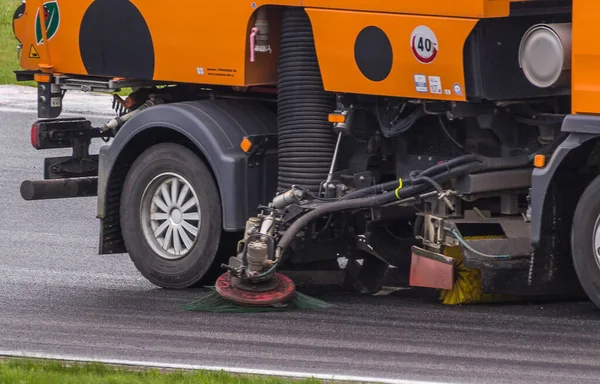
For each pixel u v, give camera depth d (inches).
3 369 1002.7
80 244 1631.4
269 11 1290.6
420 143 1262.3
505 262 1176.2
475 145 1225.4
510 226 1204.5
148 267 1379.2
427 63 1148.5
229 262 1256.2
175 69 1348.4
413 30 1152.2
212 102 1359.5
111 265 1509.6
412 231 1349.7
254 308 1234.0
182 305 1278.3
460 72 1127.0
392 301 1282.0
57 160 1517.0
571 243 1138.0
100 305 1282.0
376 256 1327.5
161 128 1365.7
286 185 1280.8
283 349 1074.7
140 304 1285.7
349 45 1204.5
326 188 1264.8
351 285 1353.3
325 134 1269.7
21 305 1284.4
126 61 1393.9
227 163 1290.6
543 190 1123.9
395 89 1180.5
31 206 1872.5
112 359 1050.1
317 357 1042.1
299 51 1258.6
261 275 1225.4
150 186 1376.7
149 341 1116.5
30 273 1455.5
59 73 1470.2
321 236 1301.7
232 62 1300.4
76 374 992.2
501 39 1128.8
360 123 1266.0
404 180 1226.6
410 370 991.0
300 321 1188.5
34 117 2630.4
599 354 1028.5
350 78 1210.6
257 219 1249.4
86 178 1526.8
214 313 1234.6
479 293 1237.1
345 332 1134.4
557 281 1187.9
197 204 1341.0
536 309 1213.1
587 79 1082.7
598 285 1122.7
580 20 1079.6
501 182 1196.5
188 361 1037.2
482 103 1175.6
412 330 1134.4
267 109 1366.9
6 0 4106.8
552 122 1165.1
